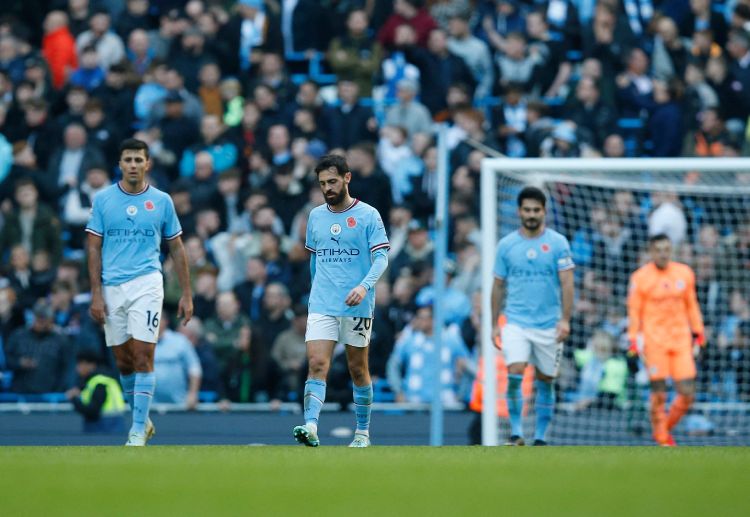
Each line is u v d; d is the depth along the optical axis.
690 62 76.94
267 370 59.38
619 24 76.81
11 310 62.56
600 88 74.25
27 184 65.25
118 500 22.33
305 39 79.12
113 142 70.38
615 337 58.00
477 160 67.62
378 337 60.72
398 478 24.78
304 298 62.41
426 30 77.06
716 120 72.94
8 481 24.23
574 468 26.19
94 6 78.75
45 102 71.44
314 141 67.56
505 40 78.25
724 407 58.28
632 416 57.22
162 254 63.47
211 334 59.53
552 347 41.50
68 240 67.25
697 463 26.95
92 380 51.41
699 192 62.72
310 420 34.00
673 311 50.78
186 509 21.48
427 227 67.50
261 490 23.38
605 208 61.00
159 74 70.88
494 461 27.34
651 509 21.58
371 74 74.44
